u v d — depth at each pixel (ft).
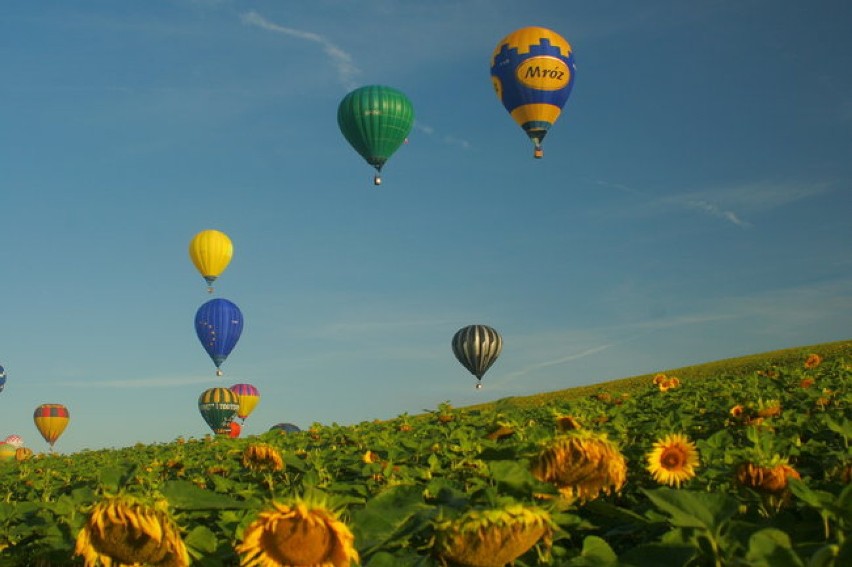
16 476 52.01
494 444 23.50
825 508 13.38
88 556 11.96
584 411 39.19
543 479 14.84
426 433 36.88
